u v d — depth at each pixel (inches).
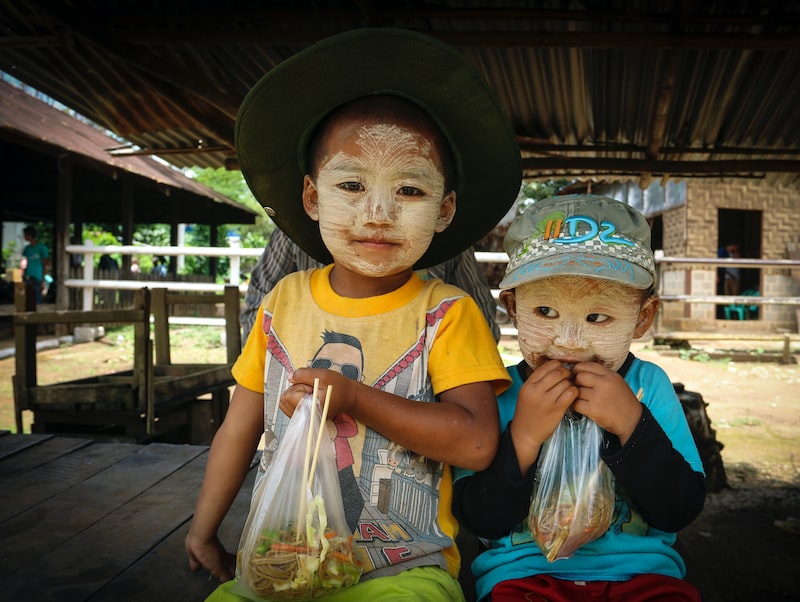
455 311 60.9
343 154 55.6
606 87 189.8
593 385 53.5
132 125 219.8
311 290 63.8
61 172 448.8
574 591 56.1
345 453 56.1
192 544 67.5
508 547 60.8
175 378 181.3
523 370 66.3
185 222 776.9
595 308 54.7
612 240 55.6
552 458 56.4
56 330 436.8
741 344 466.6
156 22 151.3
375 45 56.4
